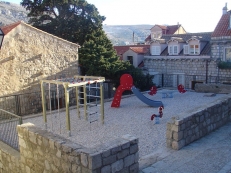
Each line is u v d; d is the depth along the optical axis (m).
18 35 18.20
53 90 20.33
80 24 29.16
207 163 6.80
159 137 10.52
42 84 12.38
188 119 8.18
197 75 28.83
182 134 7.96
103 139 10.76
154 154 7.59
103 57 24.77
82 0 30.05
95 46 25.28
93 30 29.62
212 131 9.56
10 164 8.14
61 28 28.66
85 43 25.78
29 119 14.54
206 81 28.67
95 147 5.57
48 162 6.32
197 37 29.52
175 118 8.02
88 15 30.02
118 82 25.02
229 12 28.92
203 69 28.94
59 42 20.67
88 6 30.02
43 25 29.75
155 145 9.55
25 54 18.75
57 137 6.28
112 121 13.59
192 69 29.86
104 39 27.58
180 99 19.47
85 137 11.11
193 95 21.09
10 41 17.81
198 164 6.76
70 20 29.47
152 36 47.56
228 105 10.73
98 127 12.57
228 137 8.86
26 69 18.95
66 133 11.73
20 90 18.75
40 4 30.06
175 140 7.87
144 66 34.19
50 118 14.64
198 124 8.71
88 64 24.20
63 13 30.64
